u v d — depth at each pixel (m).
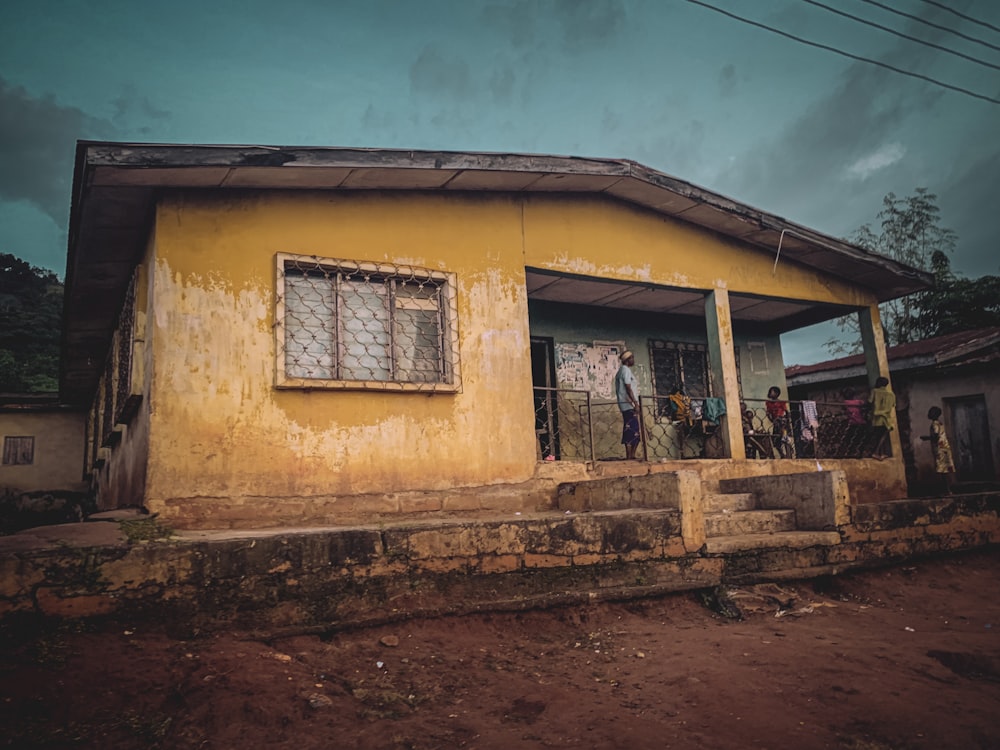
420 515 7.09
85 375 13.16
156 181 6.17
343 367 6.96
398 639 4.85
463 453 7.46
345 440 6.83
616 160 8.21
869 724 3.72
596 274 8.77
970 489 12.66
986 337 12.37
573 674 4.52
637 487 6.89
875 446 11.54
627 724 3.70
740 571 6.62
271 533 4.99
